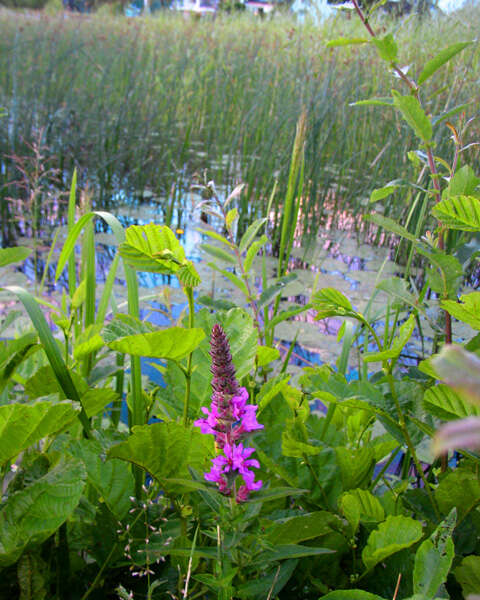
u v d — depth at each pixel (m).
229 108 6.93
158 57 7.98
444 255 1.38
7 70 7.61
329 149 5.93
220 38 8.13
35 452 1.31
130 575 1.35
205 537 1.40
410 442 1.36
